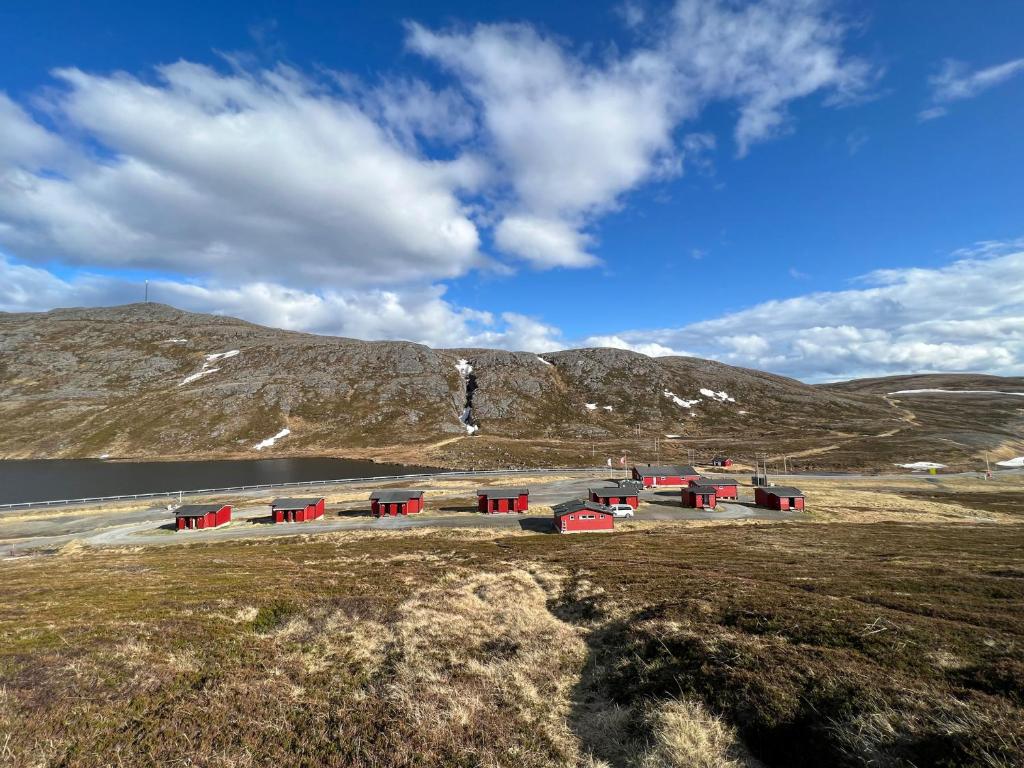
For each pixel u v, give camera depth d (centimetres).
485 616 2236
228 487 10388
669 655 1631
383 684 1491
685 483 9831
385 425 18012
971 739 1004
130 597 2483
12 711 1195
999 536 4881
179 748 1102
